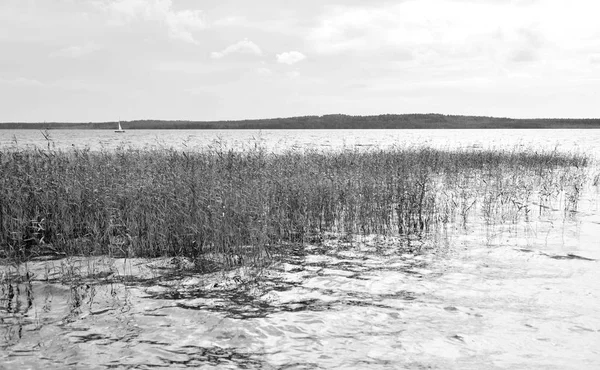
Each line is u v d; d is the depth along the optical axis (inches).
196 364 210.1
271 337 239.5
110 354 219.8
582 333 241.3
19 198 440.1
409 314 269.9
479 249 425.1
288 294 307.0
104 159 588.7
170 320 261.6
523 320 259.4
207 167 560.4
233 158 592.7
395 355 218.2
